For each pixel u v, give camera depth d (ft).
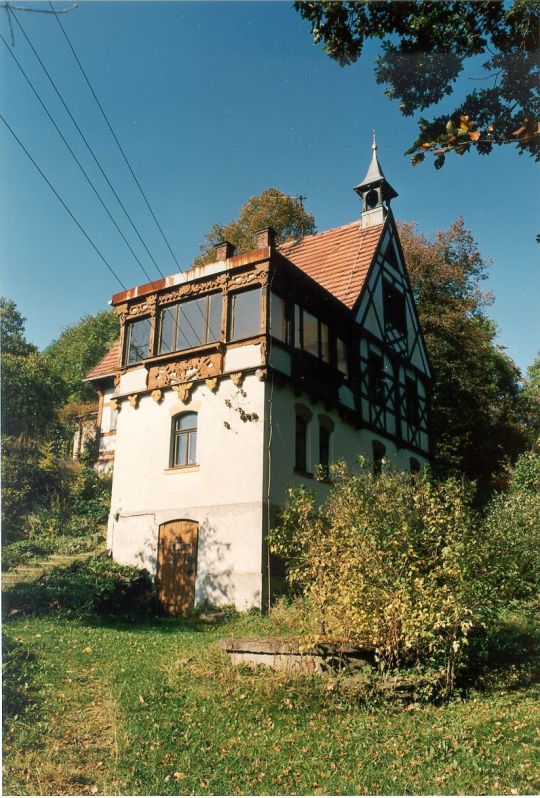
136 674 26.81
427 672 24.04
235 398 50.72
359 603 24.84
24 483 65.57
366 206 76.89
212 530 49.32
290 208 110.42
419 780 17.16
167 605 50.03
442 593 24.20
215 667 27.61
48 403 78.95
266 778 17.40
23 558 51.90
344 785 16.90
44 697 23.20
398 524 25.85
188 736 20.16
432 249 98.89
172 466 53.62
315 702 23.27
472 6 23.62
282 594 46.88
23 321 111.14
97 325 136.56
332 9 25.13
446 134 19.43
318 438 55.47
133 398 57.52
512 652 29.09
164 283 57.06
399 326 74.38
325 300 58.44
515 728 20.61
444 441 92.68
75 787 16.69
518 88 22.70
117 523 55.57
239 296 52.85
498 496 51.13
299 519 30.81
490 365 99.96
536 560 35.17
